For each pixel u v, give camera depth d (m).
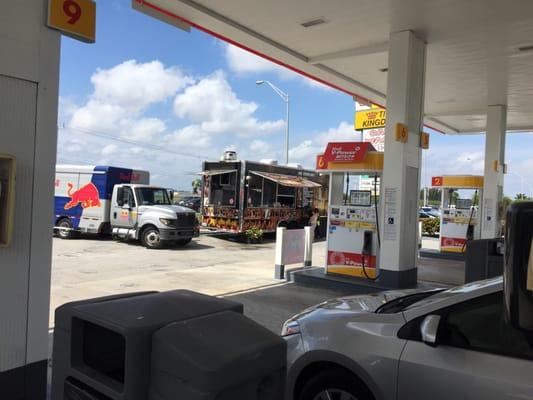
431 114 17.52
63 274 10.91
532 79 12.43
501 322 2.70
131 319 1.82
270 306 7.96
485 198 15.48
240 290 9.26
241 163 18.77
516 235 1.42
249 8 8.75
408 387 2.83
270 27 9.64
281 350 1.76
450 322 2.88
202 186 19.70
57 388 2.06
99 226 17.48
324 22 9.31
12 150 3.21
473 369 2.62
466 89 13.77
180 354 1.64
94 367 2.04
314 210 22.12
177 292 2.26
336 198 10.32
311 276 9.98
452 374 2.67
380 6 8.39
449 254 15.52
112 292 8.87
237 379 1.62
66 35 3.45
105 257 14.02
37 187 3.35
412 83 9.48
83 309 1.96
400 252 9.16
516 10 8.30
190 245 17.98
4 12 3.14
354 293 9.16
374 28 9.45
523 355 2.58
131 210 16.83
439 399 2.69
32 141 3.31
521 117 17.48
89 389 1.94
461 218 15.55
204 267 12.52
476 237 15.45
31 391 3.36
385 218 9.27
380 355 3.00
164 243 16.45
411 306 3.32
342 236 10.04
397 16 8.78
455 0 7.99
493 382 2.53
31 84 3.29
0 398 3.21
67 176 18.23
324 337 3.34
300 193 22.61
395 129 9.18
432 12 8.51
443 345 2.81
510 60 11.02
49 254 3.43
